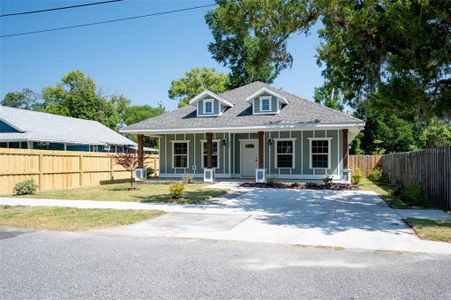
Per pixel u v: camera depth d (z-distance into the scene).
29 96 70.69
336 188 17.28
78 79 56.53
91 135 33.09
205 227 8.66
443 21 8.91
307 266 5.57
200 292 4.46
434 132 28.20
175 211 10.91
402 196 13.12
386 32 9.93
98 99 55.22
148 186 19.34
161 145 24.86
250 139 23.25
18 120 27.14
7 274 5.18
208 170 21.00
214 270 5.36
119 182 22.91
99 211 10.78
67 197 14.49
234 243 7.12
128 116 64.75
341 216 10.12
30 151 16.61
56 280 4.92
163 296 4.33
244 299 4.24
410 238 7.44
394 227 8.58
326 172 21.47
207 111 23.02
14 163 15.83
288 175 22.17
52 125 30.30
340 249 6.63
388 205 12.13
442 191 11.41
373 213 10.55
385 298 4.27
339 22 10.70
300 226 8.76
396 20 8.89
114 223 9.05
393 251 6.46
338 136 21.28
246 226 8.78
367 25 9.85
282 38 11.58
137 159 19.38
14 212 10.57
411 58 9.18
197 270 5.36
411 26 8.65
